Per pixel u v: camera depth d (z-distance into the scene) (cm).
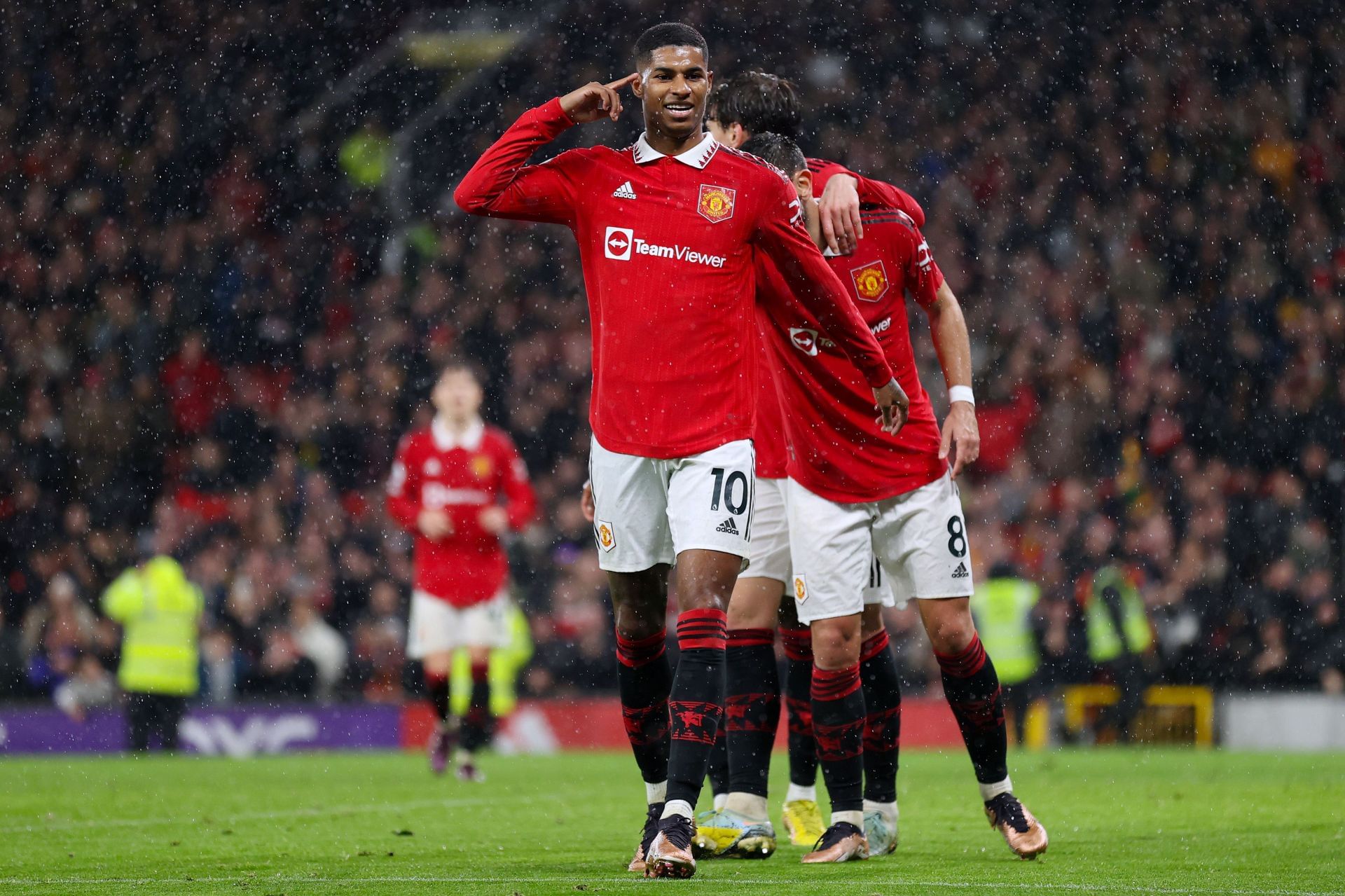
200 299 7081
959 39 7725
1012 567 4609
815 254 1338
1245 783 2630
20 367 6550
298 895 1145
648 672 1377
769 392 1559
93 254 7075
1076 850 1530
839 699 1451
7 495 6088
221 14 7525
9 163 7150
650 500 1309
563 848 1609
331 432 6681
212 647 5025
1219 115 7281
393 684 5319
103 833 1816
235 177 7462
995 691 1507
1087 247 7212
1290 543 5319
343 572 5728
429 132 7819
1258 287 6869
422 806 2272
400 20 7750
